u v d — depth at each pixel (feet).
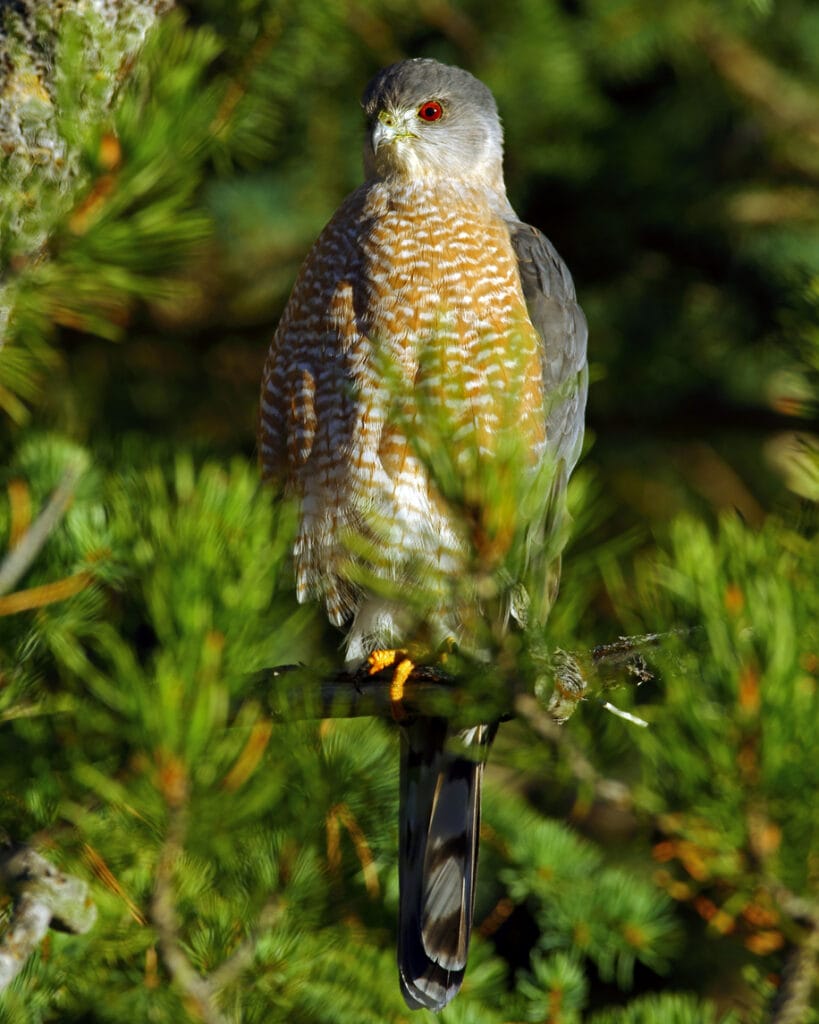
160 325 35.91
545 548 13.35
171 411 35.99
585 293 38.47
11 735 13.87
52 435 16.63
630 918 19.29
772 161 37.73
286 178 34.37
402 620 21.81
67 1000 15.75
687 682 12.50
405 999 19.01
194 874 15.38
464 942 20.44
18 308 13.91
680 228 37.78
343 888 17.89
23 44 13.25
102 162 13.33
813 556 12.74
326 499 22.86
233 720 14.26
